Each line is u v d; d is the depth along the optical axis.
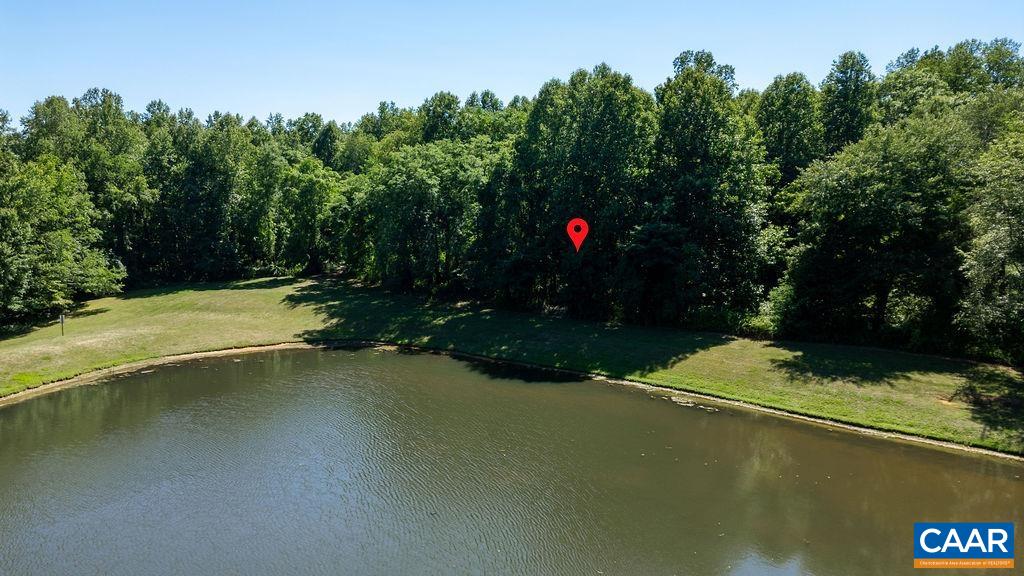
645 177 36.28
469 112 62.47
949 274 25.62
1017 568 13.56
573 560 14.01
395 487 17.58
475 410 24.23
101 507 16.27
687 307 34.06
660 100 37.84
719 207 34.12
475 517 15.92
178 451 20.00
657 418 23.34
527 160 39.09
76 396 25.80
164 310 42.34
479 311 40.97
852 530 15.27
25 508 16.20
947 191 26.44
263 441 20.91
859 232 28.47
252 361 31.98
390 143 71.19
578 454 19.94
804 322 29.97
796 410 23.56
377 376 29.19
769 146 41.75
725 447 20.53
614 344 32.22
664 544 14.68
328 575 13.34
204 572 13.42
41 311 41.22
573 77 39.19
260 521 15.62
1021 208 21.48
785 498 16.97
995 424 20.50
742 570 13.62
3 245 34.59
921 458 19.42
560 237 37.25
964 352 25.83
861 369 25.64
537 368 30.77
